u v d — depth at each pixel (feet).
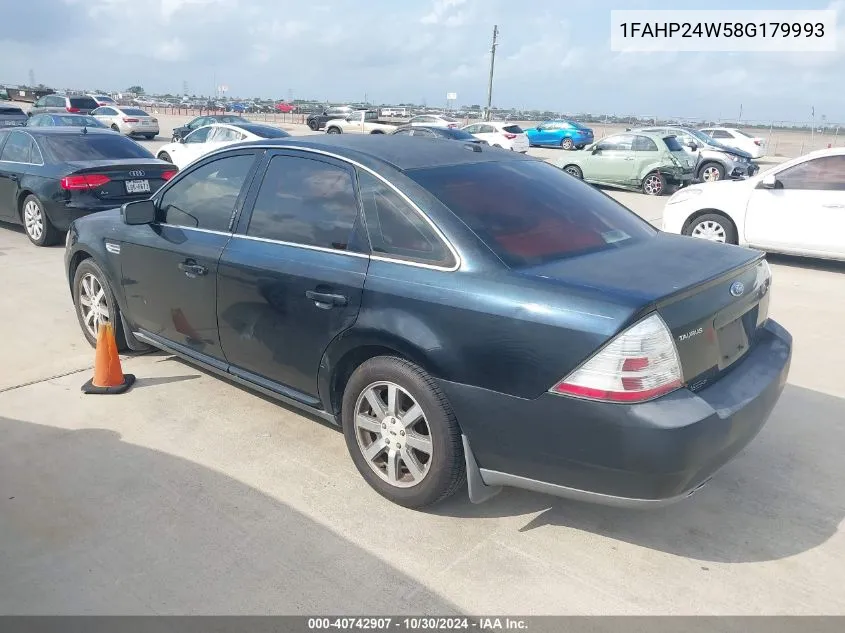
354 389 11.31
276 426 13.94
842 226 27.45
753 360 10.75
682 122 144.77
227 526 10.71
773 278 27.45
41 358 17.46
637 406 8.73
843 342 19.47
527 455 9.57
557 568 9.88
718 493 11.79
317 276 11.48
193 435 13.51
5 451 12.80
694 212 30.91
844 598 9.33
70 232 17.63
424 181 11.13
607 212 12.55
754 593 9.40
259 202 13.02
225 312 13.26
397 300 10.46
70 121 60.70
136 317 15.88
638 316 8.73
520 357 9.31
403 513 11.12
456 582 9.57
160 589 9.36
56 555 9.99
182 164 54.24
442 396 10.18
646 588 9.49
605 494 9.25
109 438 13.33
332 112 188.85
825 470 12.53
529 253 10.28
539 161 13.91
